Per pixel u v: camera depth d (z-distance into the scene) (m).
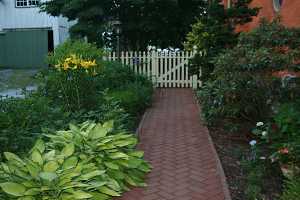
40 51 26.98
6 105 5.67
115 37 18.08
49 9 18.47
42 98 6.82
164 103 11.70
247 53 6.56
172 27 18.14
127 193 4.90
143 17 17.59
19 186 4.07
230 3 13.48
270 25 7.04
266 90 6.52
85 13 16.58
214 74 7.46
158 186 5.12
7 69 25.94
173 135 7.73
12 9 26.92
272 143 5.92
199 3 18.23
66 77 7.66
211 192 4.91
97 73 8.12
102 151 5.14
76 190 4.26
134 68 15.65
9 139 5.05
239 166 5.76
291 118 5.61
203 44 10.39
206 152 6.56
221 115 7.38
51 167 4.38
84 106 7.62
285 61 6.30
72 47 8.58
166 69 15.66
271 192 4.70
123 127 6.76
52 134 5.69
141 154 5.61
